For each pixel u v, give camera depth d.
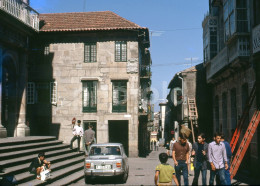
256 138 15.88
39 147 18.28
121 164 13.66
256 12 16.19
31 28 22.55
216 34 23.64
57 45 28.91
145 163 22.66
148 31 29.05
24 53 22.70
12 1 20.17
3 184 11.10
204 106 31.52
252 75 16.42
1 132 19.22
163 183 8.41
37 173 13.14
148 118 35.88
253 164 16.19
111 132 29.50
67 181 13.62
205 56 25.17
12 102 22.06
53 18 30.34
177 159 11.05
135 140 27.94
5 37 19.80
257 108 14.95
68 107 28.56
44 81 28.78
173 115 41.31
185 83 31.94
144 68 32.78
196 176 11.26
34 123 28.80
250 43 16.59
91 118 28.31
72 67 28.69
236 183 12.71
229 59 18.62
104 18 29.50
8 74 22.08
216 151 10.46
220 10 22.89
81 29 28.14
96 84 28.45
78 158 19.55
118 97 28.31
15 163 13.80
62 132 28.52
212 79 24.22
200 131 31.23
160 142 61.66
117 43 28.47
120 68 28.31
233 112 20.67
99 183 14.01
